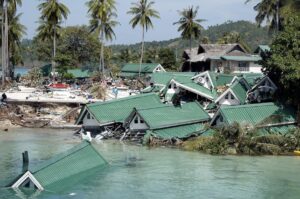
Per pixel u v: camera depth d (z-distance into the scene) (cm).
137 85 12462
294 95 6944
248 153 5972
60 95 9831
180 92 8744
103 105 7325
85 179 4622
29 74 14100
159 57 16800
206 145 6097
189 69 13500
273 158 5775
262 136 6166
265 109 6838
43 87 11906
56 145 6438
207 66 12744
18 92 10612
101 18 12625
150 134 6550
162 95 8919
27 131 7619
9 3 11775
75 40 16688
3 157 5631
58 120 8231
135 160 5566
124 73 15150
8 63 13150
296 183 4628
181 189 4384
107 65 16638
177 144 6431
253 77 8888
